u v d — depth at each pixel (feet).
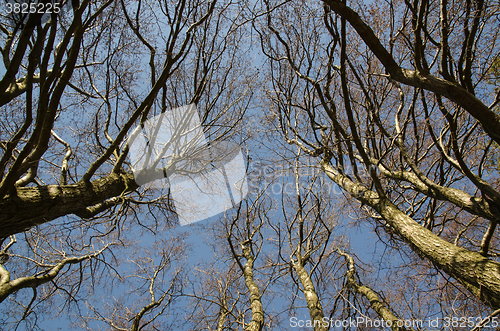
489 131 10.36
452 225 21.93
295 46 17.83
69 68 9.64
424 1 9.57
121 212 19.45
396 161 19.53
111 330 22.79
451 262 11.99
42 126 9.95
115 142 12.19
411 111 15.67
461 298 14.60
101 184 13.21
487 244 12.59
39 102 9.54
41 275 15.53
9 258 18.80
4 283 13.26
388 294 18.21
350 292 22.36
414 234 13.73
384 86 17.90
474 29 10.66
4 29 13.14
